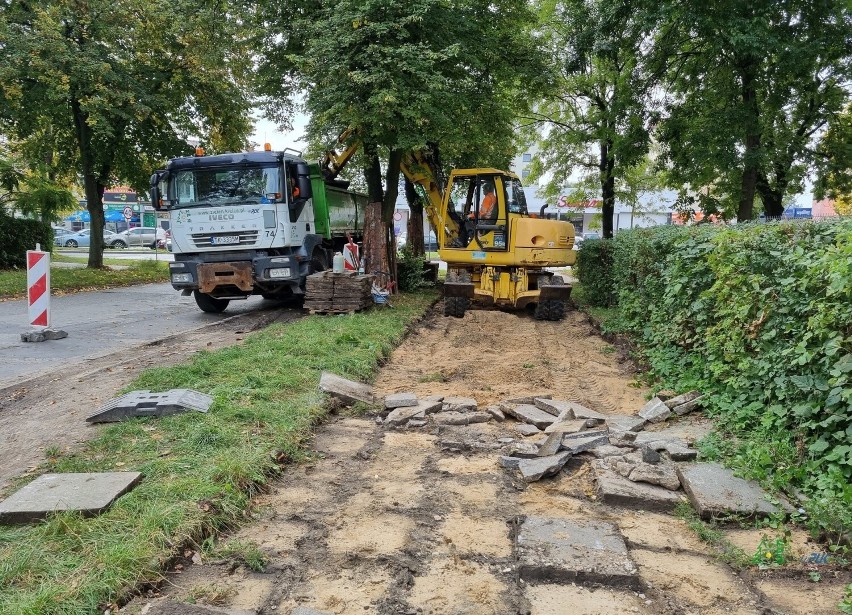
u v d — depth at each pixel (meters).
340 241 16.50
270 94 18.06
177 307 14.84
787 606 3.13
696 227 7.77
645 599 3.19
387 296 13.19
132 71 19.38
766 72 14.51
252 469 4.39
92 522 3.53
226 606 3.03
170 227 12.56
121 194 63.09
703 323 6.82
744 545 3.73
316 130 14.16
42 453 4.79
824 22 14.09
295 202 12.69
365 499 4.32
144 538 3.36
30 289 10.03
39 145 21.42
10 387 6.86
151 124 21.14
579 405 6.43
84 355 8.88
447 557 3.56
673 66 16.70
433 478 4.71
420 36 13.41
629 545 3.73
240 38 16.84
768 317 5.31
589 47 16.66
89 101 17.08
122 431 5.11
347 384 6.78
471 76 16.25
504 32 17.03
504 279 13.73
